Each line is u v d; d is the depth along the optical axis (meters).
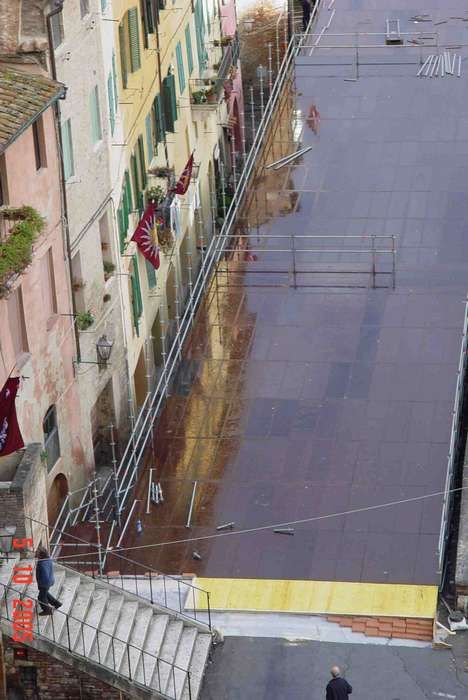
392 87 78.38
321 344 61.50
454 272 65.12
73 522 53.78
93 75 57.19
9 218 48.22
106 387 59.31
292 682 46.44
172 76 69.00
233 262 67.00
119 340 60.28
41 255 51.88
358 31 83.56
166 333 68.50
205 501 54.03
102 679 44.75
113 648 45.44
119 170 60.34
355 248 67.12
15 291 49.97
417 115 75.94
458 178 71.06
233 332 62.75
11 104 48.28
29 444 48.50
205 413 58.44
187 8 73.81
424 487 53.94
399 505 53.16
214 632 48.06
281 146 74.75
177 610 48.91
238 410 58.38
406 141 74.06
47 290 52.94
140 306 62.97
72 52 54.84
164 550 51.97
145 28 64.88
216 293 65.25
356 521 52.59
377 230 68.12
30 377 50.94
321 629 48.47
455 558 51.81
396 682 46.28
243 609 49.19
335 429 56.91
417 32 83.06
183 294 72.38
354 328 62.19
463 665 46.81
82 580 47.69
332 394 58.66
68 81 54.44
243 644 47.97
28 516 46.72
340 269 65.94
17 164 49.81
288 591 49.84
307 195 70.94
